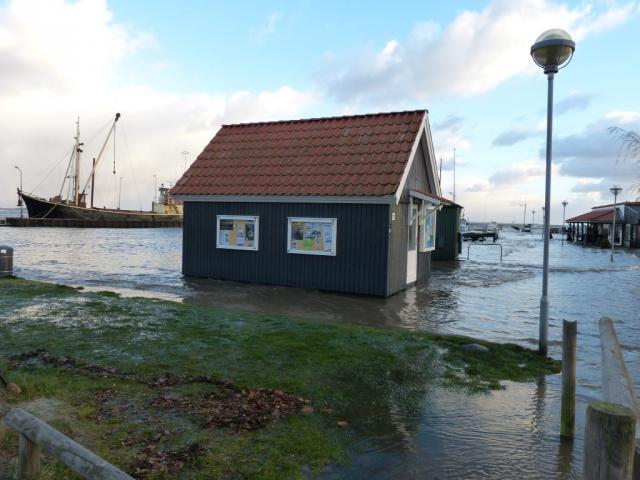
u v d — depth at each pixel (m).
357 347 7.33
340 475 3.90
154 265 19.95
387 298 12.70
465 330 9.45
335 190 13.05
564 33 7.32
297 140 15.60
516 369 6.78
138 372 5.96
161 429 4.42
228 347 7.09
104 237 48.91
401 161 13.13
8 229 69.69
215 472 3.76
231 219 14.83
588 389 6.20
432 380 6.17
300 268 13.79
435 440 4.60
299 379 5.93
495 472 4.08
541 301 7.58
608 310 11.90
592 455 2.56
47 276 15.96
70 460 2.79
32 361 6.25
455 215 25.17
